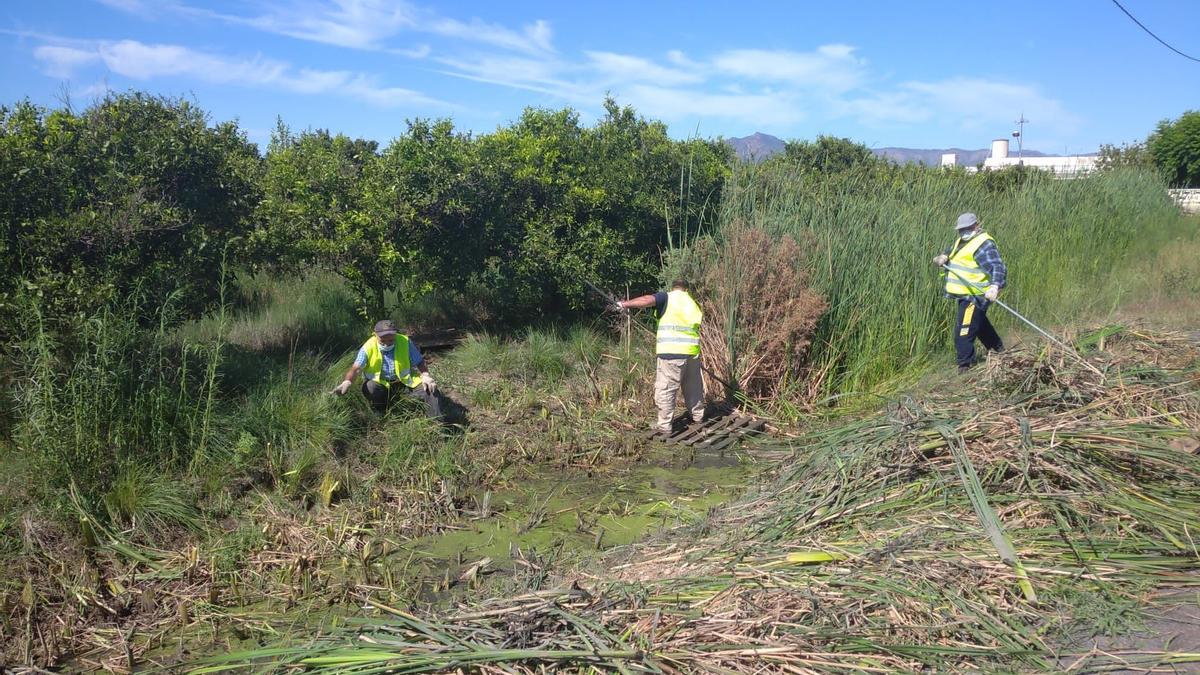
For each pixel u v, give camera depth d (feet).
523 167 31.65
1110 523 14.76
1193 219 60.29
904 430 17.71
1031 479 15.79
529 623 12.13
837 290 28.60
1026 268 39.19
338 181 30.83
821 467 18.21
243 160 29.58
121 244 22.35
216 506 18.66
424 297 36.40
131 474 18.08
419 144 30.66
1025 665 11.40
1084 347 22.09
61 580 15.47
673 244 34.83
